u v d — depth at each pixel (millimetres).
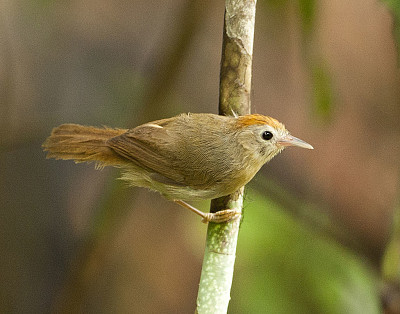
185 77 12641
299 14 7957
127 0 13352
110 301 12125
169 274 12414
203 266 6414
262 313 8156
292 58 12438
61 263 12508
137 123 10258
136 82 11492
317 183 12109
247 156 7551
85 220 12758
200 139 7551
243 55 7129
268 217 8594
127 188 9992
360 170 12094
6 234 12305
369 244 11484
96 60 12883
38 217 12594
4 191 12453
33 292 12219
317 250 8688
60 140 7898
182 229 12539
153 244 12508
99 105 12320
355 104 12344
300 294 8297
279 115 12555
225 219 6480
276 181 10812
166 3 13680
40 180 12773
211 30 12992
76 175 13062
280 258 8406
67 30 12758
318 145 12312
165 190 7922
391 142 12227
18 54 12391
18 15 12250
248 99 7574
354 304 8422
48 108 12312
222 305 6297
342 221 11359
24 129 11641
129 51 13086
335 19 12164
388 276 7773
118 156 7883
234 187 7531
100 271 11336
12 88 12000
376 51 12250
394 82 12180
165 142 7621
